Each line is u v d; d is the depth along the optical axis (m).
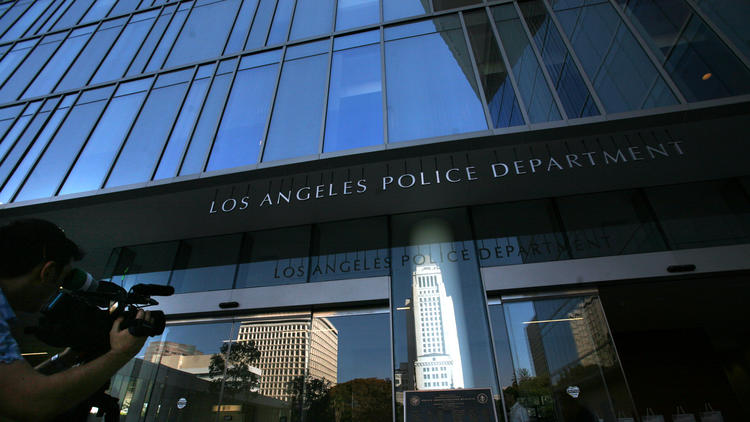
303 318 6.91
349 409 5.97
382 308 6.74
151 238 8.33
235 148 7.14
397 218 7.64
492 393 5.65
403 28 8.13
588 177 6.64
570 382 5.59
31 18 12.01
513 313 6.25
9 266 1.15
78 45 10.43
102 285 1.54
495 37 7.53
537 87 6.61
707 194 6.75
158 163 7.30
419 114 6.79
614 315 8.11
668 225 6.58
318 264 7.41
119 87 8.95
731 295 7.03
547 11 7.55
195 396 6.58
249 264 7.75
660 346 9.05
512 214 7.27
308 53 8.21
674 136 5.95
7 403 0.89
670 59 6.25
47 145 8.35
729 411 8.20
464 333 6.21
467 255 6.95
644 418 8.38
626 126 5.87
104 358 1.06
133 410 6.59
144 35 9.93
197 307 7.33
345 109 7.15
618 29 6.83
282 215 7.57
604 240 6.66
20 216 7.43
